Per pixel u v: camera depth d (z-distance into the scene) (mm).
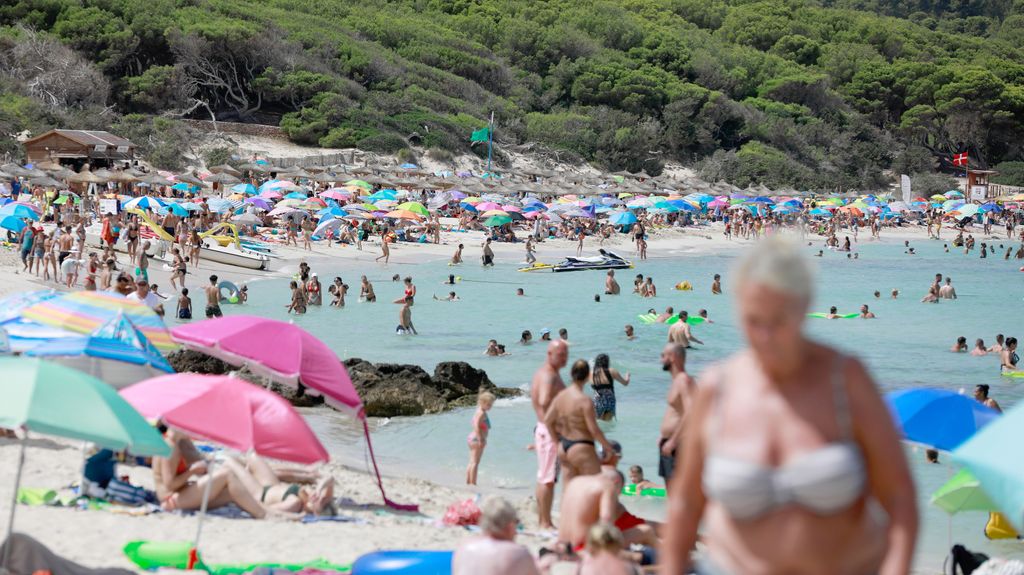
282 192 101438
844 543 4965
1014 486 8789
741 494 4953
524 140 180500
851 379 4980
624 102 199625
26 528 15000
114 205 81688
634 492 22328
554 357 17500
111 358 19109
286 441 14859
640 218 115500
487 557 11117
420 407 31359
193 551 13680
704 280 78188
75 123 130375
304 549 15281
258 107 162375
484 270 79438
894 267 97062
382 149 154500
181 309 48562
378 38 196875
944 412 17281
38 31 149125
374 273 73875
